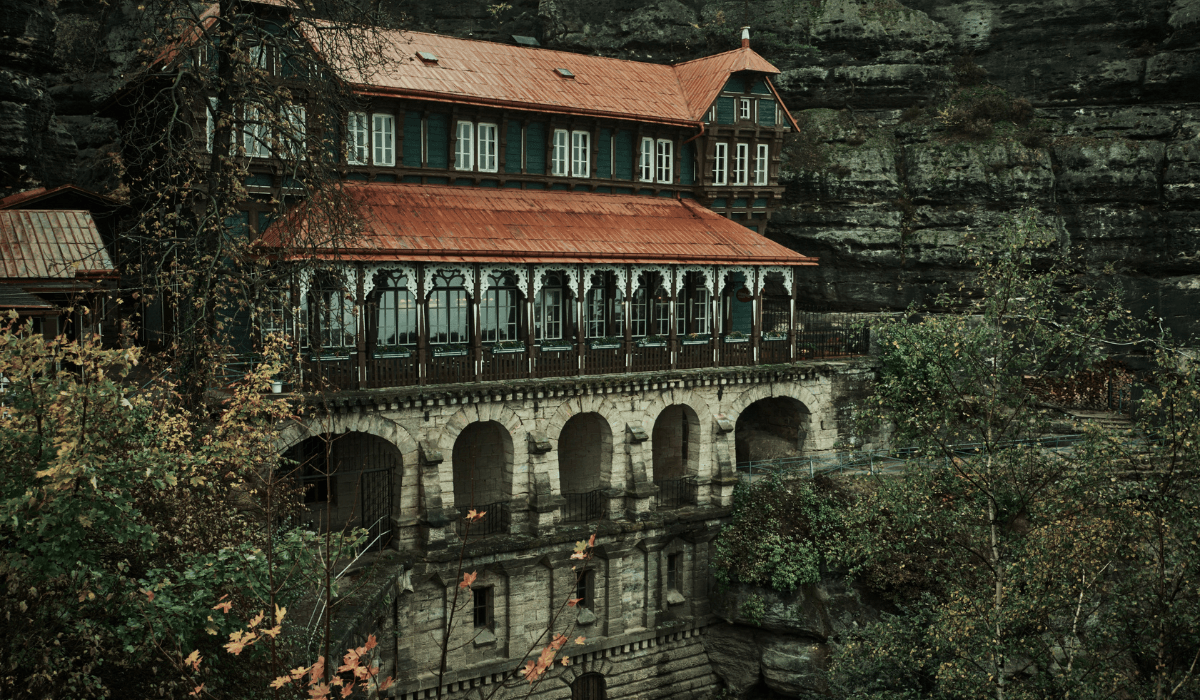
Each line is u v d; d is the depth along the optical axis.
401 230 25.23
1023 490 19.28
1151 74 39.03
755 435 35.22
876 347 35.12
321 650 14.55
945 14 43.97
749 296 32.28
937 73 43.19
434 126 28.97
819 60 44.09
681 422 34.44
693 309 34.06
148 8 20.42
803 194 41.78
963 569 20.66
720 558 29.62
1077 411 34.50
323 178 21.14
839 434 33.94
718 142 34.97
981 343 19.16
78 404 11.15
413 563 24.33
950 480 19.75
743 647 29.61
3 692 9.89
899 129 42.66
